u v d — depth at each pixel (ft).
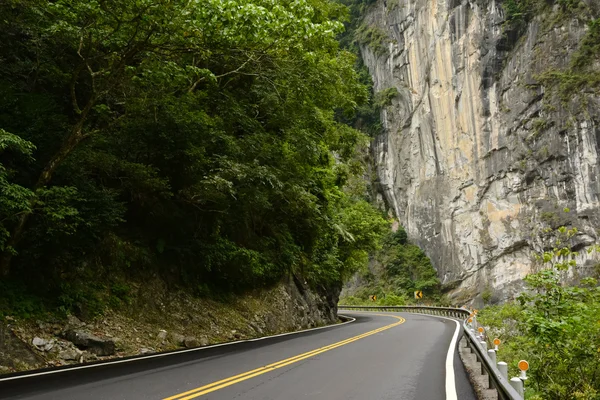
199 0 33.30
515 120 202.18
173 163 49.47
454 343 48.67
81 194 39.63
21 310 34.83
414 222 255.09
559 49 192.85
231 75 60.03
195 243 55.57
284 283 82.23
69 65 49.85
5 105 40.96
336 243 113.29
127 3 35.09
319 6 65.16
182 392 22.33
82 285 41.91
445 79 233.35
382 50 280.72
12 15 42.27
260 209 63.52
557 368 28.50
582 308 30.42
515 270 200.34
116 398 20.98
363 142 86.53
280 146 59.41
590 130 177.58
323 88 61.21
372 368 31.09
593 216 173.17
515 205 201.36
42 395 21.61
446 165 234.99
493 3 212.02
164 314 48.37
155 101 44.70
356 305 204.95
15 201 32.83
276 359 34.94
